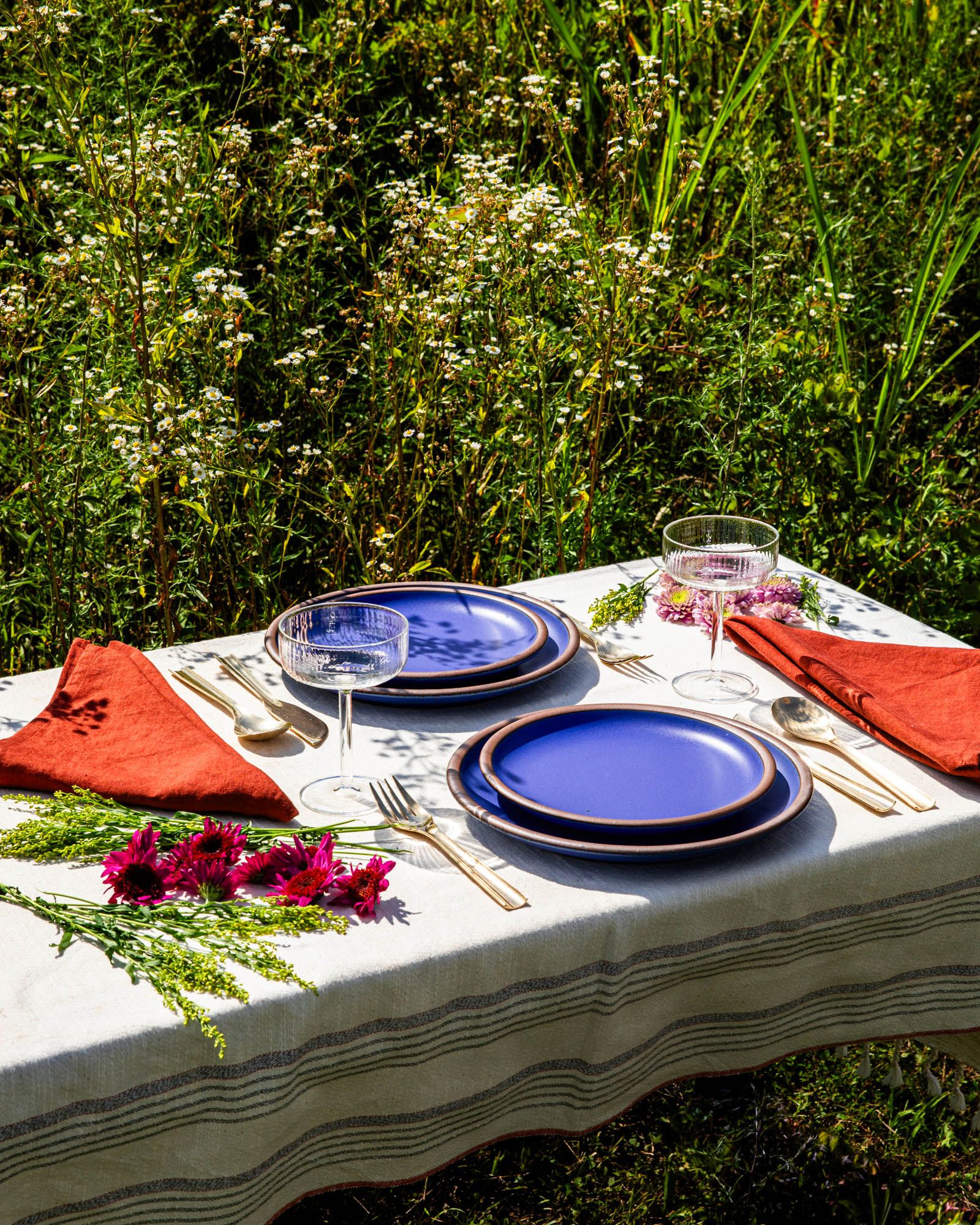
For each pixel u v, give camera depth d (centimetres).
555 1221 239
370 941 129
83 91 282
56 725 166
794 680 186
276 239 346
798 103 506
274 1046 121
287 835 143
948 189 394
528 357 329
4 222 355
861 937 153
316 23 429
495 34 484
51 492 303
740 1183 243
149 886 132
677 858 139
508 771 159
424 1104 132
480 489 343
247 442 312
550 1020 136
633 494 387
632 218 398
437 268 339
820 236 394
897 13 564
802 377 369
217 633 323
